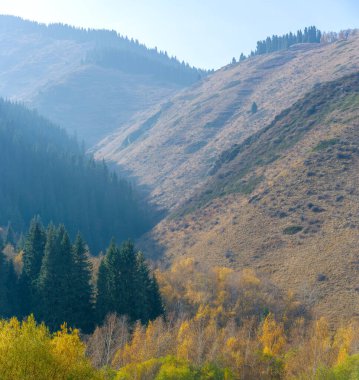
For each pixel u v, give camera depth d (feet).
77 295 221.46
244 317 234.17
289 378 164.96
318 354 174.60
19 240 384.27
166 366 148.87
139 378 149.18
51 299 218.38
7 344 98.84
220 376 153.69
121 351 177.27
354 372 147.84
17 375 95.66
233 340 180.45
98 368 160.25
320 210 342.03
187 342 177.58
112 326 193.26
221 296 246.68
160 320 201.67
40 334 104.47
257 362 172.86
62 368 102.89
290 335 216.95
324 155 401.08
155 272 271.28
